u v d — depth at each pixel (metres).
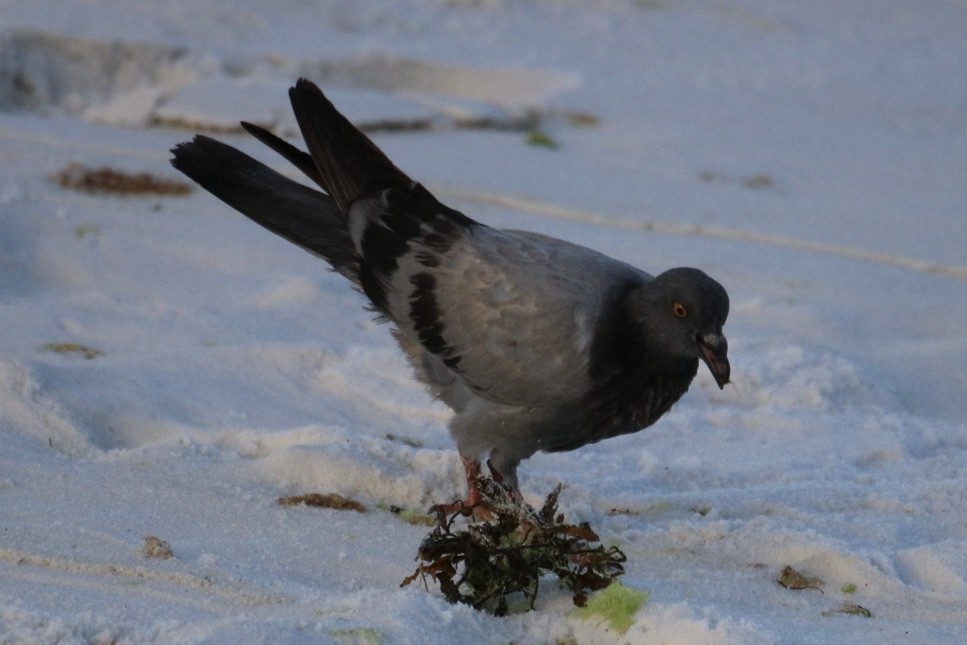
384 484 10.12
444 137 20.00
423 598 7.98
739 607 8.52
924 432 11.88
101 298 13.84
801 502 10.29
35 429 10.70
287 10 24.38
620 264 10.16
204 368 12.27
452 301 9.95
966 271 16.33
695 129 20.92
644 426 10.07
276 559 8.83
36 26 21.02
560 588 8.40
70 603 7.95
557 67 22.92
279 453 10.28
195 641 7.24
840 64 24.58
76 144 18.59
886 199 18.59
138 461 10.31
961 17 27.98
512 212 17.36
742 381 12.67
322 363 12.63
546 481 10.49
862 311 14.93
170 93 20.39
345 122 10.51
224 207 16.91
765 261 16.25
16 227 15.40
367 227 10.27
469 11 25.75
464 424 10.05
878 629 8.20
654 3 27.36
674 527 9.68
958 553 9.10
